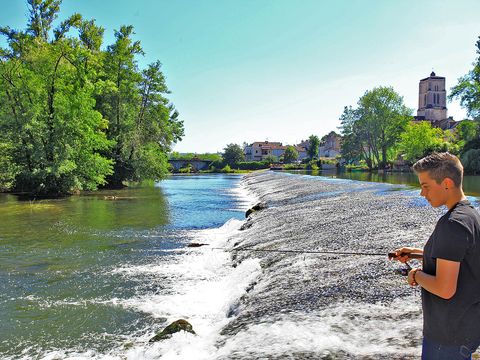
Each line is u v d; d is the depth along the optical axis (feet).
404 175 158.20
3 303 24.48
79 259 34.53
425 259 7.48
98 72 122.62
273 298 21.12
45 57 98.07
